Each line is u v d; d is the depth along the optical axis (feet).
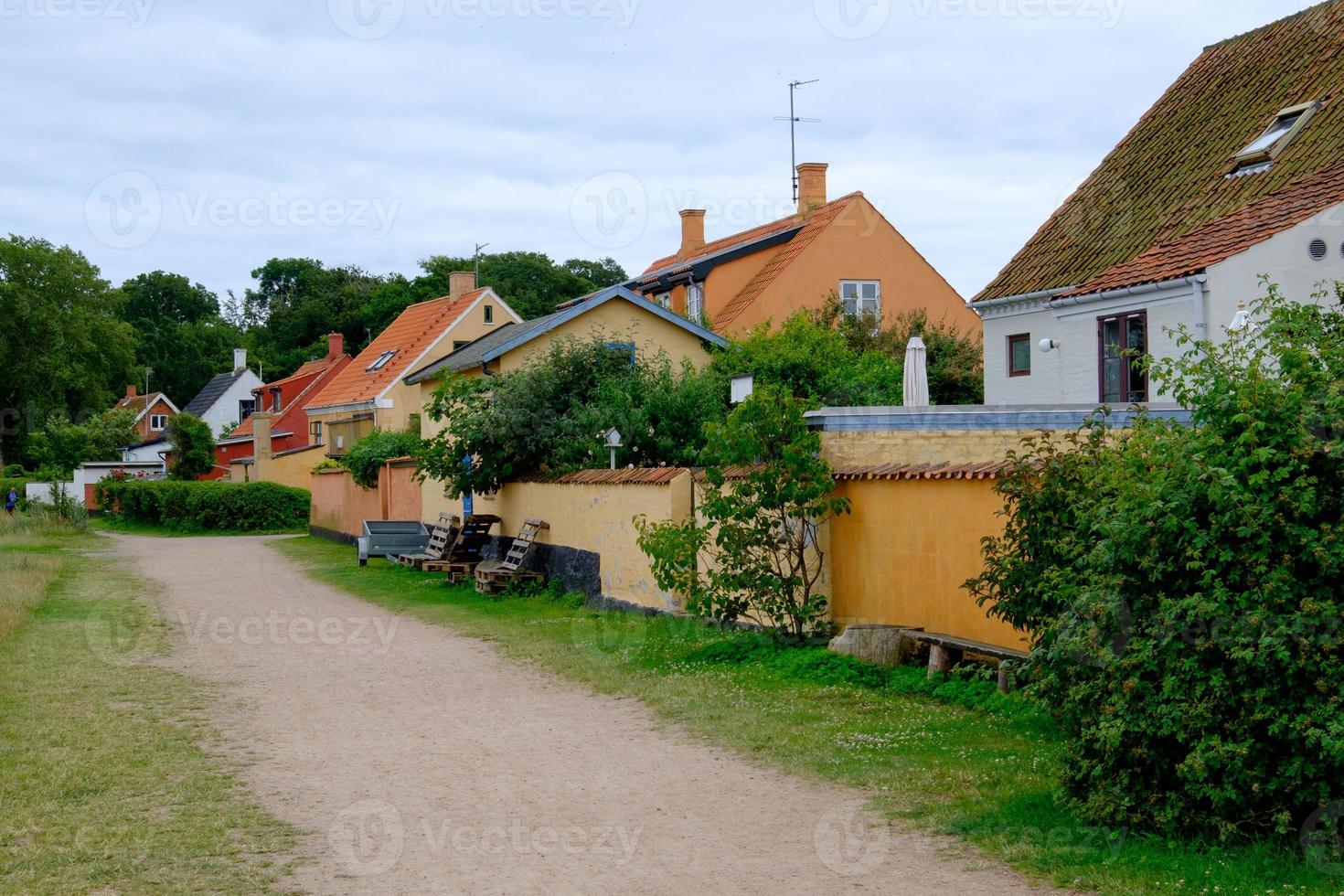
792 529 42.45
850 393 82.53
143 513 160.45
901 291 113.39
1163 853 20.98
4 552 99.55
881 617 40.73
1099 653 22.39
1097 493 25.07
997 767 27.20
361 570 85.61
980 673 35.04
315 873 21.67
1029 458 35.06
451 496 76.54
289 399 220.84
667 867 21.84
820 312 105.40
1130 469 23.13
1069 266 68.90
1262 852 20.15
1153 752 21.66
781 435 42.39
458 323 142.41
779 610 42.63
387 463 105.70
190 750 31.40
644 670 41.68
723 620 46.42
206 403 264.11
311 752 31.24
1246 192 61.36
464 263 247.09
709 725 33.06
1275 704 20.27
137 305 320.29
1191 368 23.49
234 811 25.63
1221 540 21.20
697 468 54.85
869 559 41.29
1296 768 19.98
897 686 36.35
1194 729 20.83
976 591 33.47
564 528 65.51
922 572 38.65
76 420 237.86
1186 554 21.17
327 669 44.45
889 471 39.91
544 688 40.01
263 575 84.69
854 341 98.99
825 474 41.32
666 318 93.91
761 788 26.94
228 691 40.06
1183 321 53.83
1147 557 21.79
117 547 117.29
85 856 22.49
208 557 102.78
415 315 162.71
